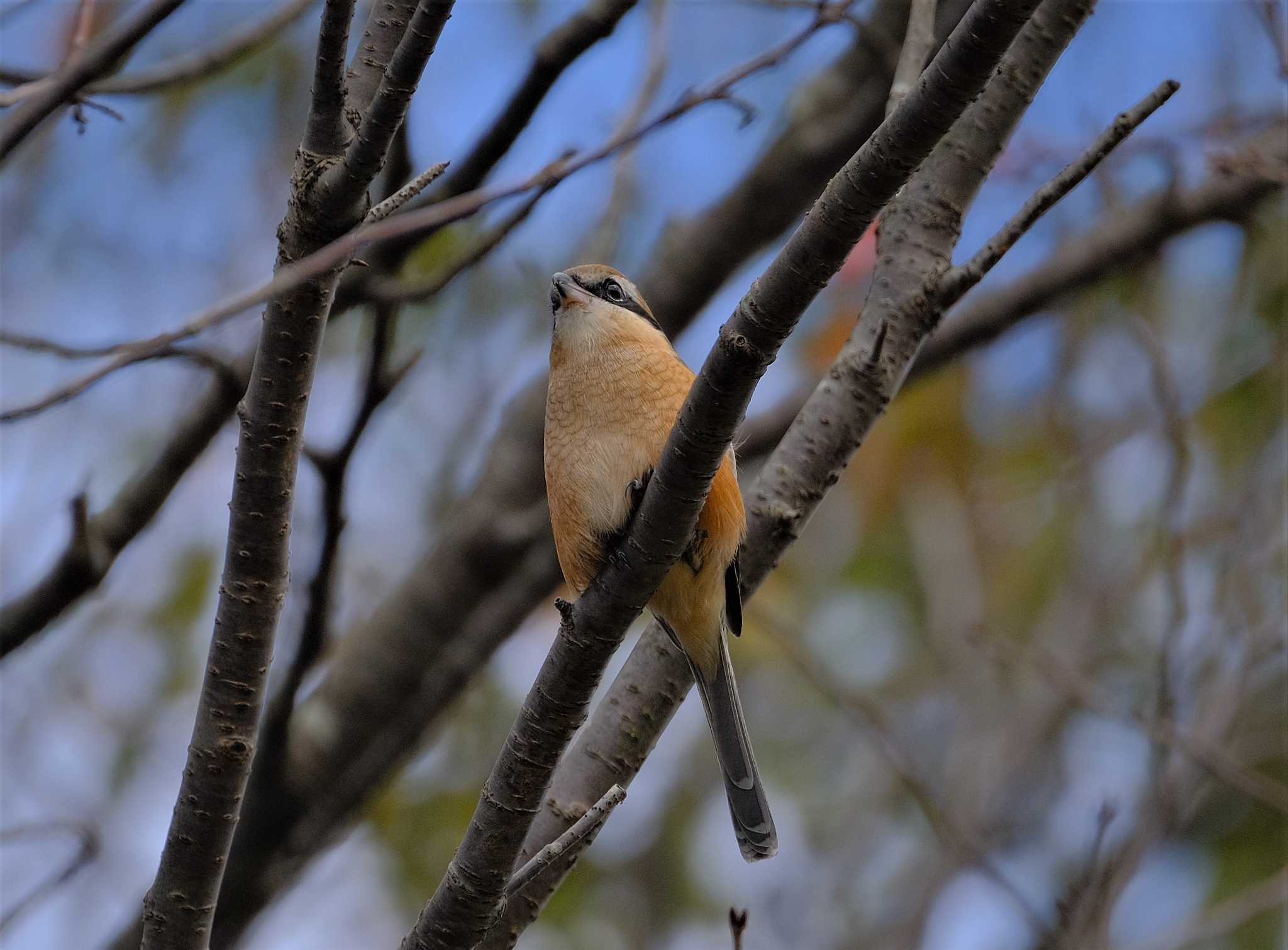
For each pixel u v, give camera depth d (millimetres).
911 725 13859
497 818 5691
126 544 8062
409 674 10148
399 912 11648
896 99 7398
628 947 13156
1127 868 8297
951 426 13562
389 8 5840
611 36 7195
